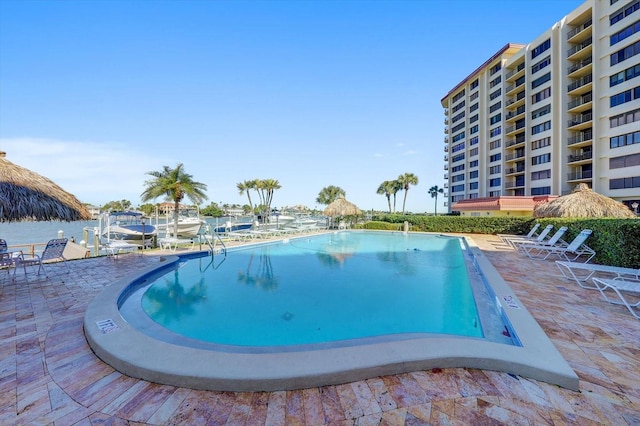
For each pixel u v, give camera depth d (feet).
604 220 24.20
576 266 18.42
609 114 78.07
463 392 7.78
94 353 10.10
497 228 61.00
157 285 23.30
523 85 108.47
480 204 87.30
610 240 22.94
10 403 7.45
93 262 28.55
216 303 19.88
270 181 131.85
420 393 7.77
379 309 18.80
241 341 14.48
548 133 98.37
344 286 24.16
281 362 8.61
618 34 75.92
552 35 96.17
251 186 132.16
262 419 6.86
